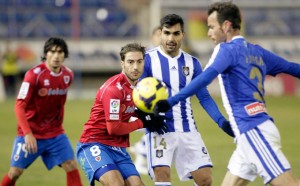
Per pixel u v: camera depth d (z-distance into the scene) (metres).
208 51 112.31
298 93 109.94
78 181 30.33
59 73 29.75
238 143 22.14
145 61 27.30
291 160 43.53
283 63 23.33
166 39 27.00
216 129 63.22
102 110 25.27
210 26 23.20
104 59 112.75
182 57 27.53
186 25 113.19
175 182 36.44
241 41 22.50
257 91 22.23
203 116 76.75
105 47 113.31
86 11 118.19
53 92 29.58
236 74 22.00
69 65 109.69
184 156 26.84
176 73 27.20
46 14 117.69
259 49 23.02
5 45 112.75
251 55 22.39
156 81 23.00
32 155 29.91
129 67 24.80
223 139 55.50
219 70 21.34
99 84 115.31
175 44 27.05
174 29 26.91
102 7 118.88
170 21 26.86
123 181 24.56
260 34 118.56
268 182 21.73
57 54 29.19
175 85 27.16
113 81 25.11
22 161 29.78
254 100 22.06
